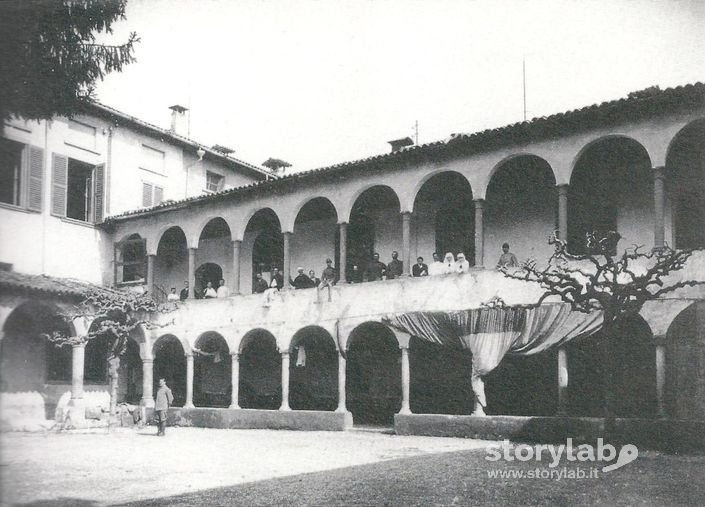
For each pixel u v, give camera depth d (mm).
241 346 28453
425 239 27625
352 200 26453
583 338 20047
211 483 13383
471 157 23641
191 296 30750
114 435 23906
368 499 11492
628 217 23203
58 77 12586
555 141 21969
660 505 11086
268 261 32375
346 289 25625
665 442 17469
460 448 18422
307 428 25531
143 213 31812
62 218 30031
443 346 23297
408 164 25062
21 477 13758
